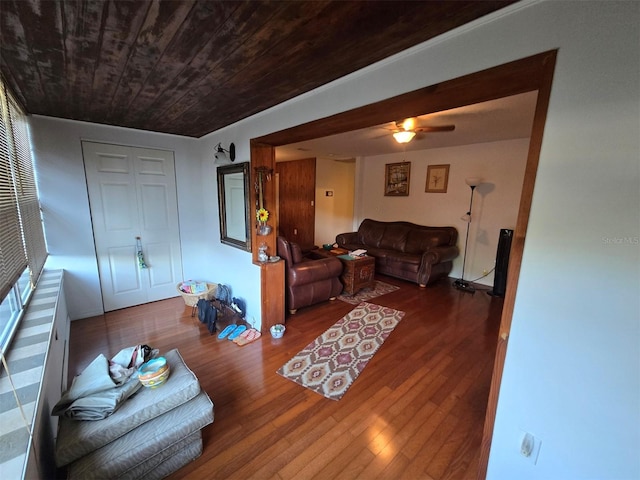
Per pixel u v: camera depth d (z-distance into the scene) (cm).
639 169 89
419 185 528
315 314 341
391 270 488
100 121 296
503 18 111
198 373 228
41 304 199
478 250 463
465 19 117
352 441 167
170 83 188
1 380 120
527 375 120
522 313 117
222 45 140
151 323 314
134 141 334
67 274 308
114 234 335
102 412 128
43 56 151
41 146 279
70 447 116
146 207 354
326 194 706
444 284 461
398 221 558
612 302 97
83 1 106
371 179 607
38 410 110
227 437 168
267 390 209
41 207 285
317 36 132
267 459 155
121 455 124
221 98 220
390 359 249
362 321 322
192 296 331
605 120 92
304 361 245
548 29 100
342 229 755
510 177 422
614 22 88
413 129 315
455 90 132
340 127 207
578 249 102
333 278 373
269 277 289
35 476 98
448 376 227
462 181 472
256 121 264
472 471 150
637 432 98
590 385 105
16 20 118
